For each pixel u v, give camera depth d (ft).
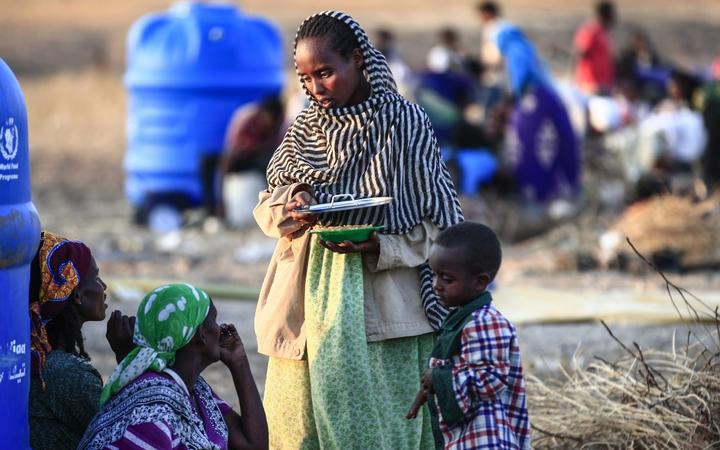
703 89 89.40
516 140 85.46
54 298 27.07
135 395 25.26
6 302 24.02
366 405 28.48
